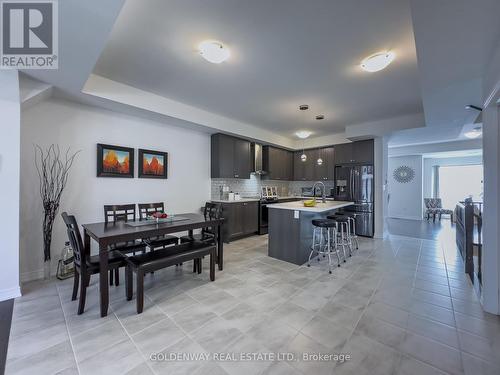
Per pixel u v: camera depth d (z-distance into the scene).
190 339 1.82
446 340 1.81
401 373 1.49
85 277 2.16
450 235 5.67
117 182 3.76
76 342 1.78
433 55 2.00
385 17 1.92
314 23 2.00
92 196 3.49
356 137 5.35
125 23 2.00
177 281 2.90
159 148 4.30
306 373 1.49
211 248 2.86
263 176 6.49
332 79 3.05
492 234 2.20
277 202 6.23
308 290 2.65
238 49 2.39
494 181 2.20
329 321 2.06
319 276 3.06
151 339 1.82
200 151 5.01
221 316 2.13
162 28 2.07
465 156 8.47
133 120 3.93
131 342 1.78
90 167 3.46
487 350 1.70
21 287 2.70
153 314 2.16
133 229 2.48
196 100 3.86
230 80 3.10
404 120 4.65
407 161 8.77
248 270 3.28
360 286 2.76
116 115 3.72
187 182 4.77
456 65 2.16
